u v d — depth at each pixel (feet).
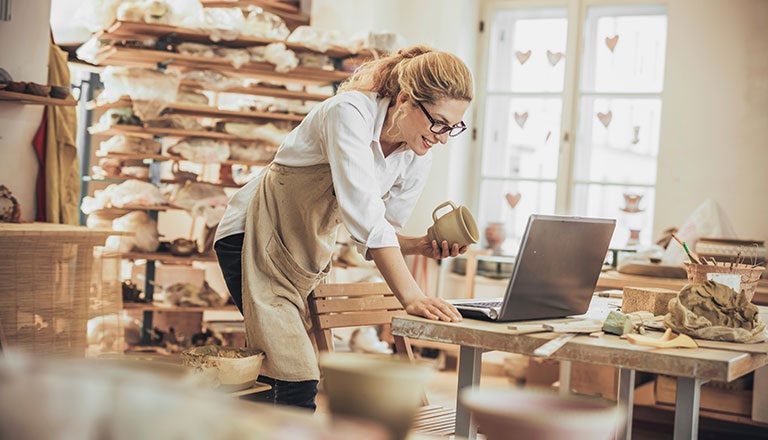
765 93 18.43
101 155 17.15
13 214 14.42
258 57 17.35
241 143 17.72
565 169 20.53
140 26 16.26
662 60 19.75
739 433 14.88
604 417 2.17
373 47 17.81
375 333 18.56
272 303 8.05
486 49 21.33
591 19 20.38
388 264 6.89
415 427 8.06
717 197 18.84
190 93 17.35
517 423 2.15
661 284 12.76
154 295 18.33
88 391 1.67
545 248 6.09
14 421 1.61
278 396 7.97
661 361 5.29
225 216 8.43
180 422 1.66
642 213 19.94
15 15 15.23
